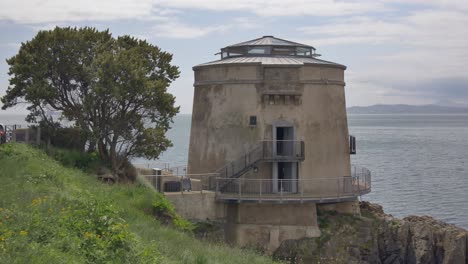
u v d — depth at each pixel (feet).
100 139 107.96
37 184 76.33
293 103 132.57
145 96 109.19
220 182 130.00
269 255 123.85
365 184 140.26
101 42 112.98
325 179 132.98
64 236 52.37
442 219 184.34
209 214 121.19
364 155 398.62
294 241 126.52
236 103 132.87
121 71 106.01
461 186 249.34
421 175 286.25
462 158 375.66
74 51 108.27
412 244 138.10
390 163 342.85
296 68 132.05
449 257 135.85
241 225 124.57
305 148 132.57
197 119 139.95
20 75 106.63
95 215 60.23
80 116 108.58
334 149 136.67
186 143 474.49
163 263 57.93
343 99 141.18
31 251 46.34
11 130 109.81
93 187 90.94
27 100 106.22
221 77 134.82
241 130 131.95
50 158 100.37
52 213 59.47
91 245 52.42
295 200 123.75
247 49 142.72
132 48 113.60
